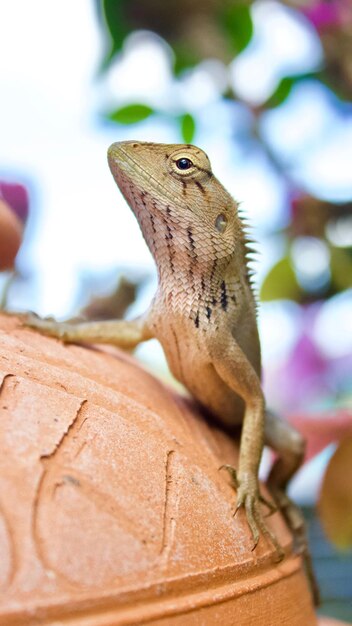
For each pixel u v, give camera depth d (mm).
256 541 158
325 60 255
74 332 190
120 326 197
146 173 185
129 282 260
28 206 232
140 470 146
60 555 130
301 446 205
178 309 188
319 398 287
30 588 127
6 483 133
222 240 188
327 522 224
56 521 133
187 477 153
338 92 259
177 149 188
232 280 190
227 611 143
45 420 144
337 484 220
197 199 186
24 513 132
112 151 187
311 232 261
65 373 158
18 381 148
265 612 151
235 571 149
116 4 251
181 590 138
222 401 193
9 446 137
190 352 189
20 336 174
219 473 167
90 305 259
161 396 179
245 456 179
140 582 134
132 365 189
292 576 167
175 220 185
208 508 153
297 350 277
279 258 261
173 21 255
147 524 140
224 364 185
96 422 149
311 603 176
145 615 133
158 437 159
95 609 130
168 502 147
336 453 221
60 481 137
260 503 176
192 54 257
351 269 258
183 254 186
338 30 252
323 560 292
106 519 136
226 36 258
